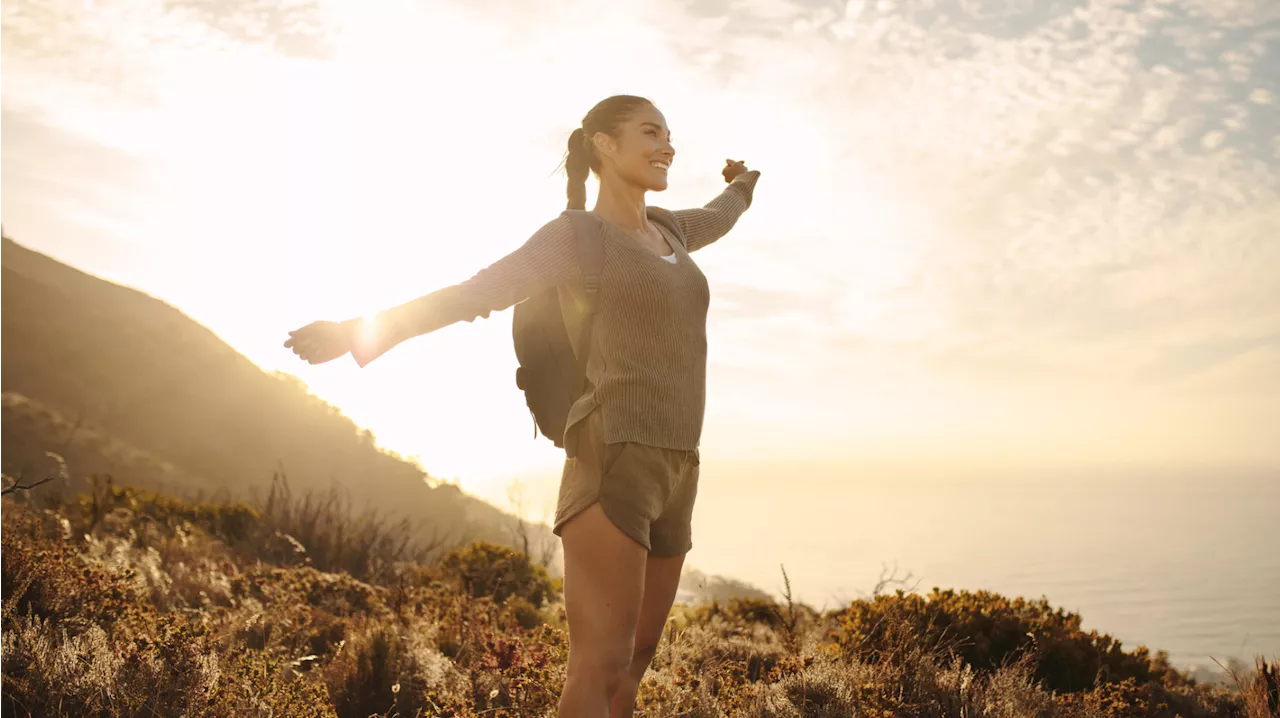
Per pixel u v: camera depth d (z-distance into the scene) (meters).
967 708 4.57
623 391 2.46
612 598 2.42
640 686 3.95
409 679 4.87
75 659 3.58
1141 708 5.38
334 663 5.08
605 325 2.50
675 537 2.71
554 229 2.47
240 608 6.48
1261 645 5.14
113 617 4.93
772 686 4.46
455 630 6.10
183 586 7.11
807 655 4.85
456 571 11.38
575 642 2.45
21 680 3.39
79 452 71.25
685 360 2.55
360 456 133.50
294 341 2.06
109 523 10.41
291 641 5.59
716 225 3.45
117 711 3.29
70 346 125.88
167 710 3.43
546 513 6.97
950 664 5.36
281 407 144.38
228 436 124.94
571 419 2.49
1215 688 6.66
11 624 4.09
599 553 2.42
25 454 59.16
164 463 98.44
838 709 4.26
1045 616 6.80
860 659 5.46
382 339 2.12
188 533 11.42
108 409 112.19
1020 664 5.40
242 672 3.90
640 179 2.69
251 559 10.69
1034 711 4.73
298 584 7.43
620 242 2.53
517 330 2.64
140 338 141.75
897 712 4.49
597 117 2.72
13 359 113.69
